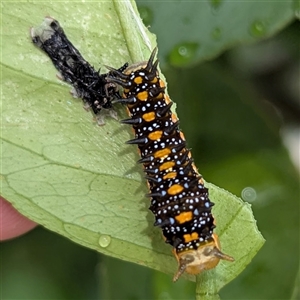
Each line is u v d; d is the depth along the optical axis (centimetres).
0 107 14
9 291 19
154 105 14
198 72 18
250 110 18
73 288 19
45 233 19
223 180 18
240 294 17
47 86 14
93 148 14
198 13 17
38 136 14
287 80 20
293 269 17
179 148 14
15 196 14
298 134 21
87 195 15
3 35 14
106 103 14
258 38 17
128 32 14
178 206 14
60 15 14
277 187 18
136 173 15
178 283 17
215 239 14
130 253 15
